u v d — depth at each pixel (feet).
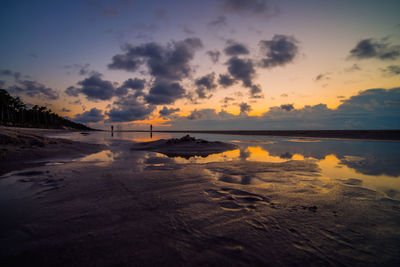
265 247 6.09
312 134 91.56
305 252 5.87
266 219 7.98
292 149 34.99
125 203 9.57
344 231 7.10
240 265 5.28
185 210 8.80
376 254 5.79
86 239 6.42
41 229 7.03
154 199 10.15
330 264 5.36
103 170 17.10
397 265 5.31
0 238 6.44
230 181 13.83
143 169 17.76
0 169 16.96
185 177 14.87
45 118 256.52
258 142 52.90
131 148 36.58
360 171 17.11
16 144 25.68
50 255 5.61
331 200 10.17
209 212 8.61
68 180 13.64
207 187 12.35
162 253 5.74
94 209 8.80
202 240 6.44
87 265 5.22
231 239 6.51
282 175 15.69
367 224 7.64
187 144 38.37
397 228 7.34
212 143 39.55
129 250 5.87
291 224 7.59
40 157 22.74
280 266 5.25
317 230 7.15
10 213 8.32
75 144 34.30
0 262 5.28
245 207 9.20
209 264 5.29
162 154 29.17
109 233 6.81
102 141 53.88
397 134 64.08
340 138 67.21
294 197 10.61
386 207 9.29
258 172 16.70
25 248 5.92
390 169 17.94
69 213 8.37
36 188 11.77
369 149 33.96
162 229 7.09
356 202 9.91
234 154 29.17
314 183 13.38
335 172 16.74
